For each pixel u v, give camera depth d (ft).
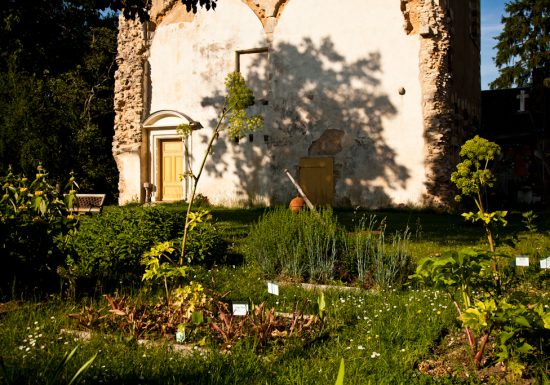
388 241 34.50
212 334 14.79
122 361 12.55
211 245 26.68
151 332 14.88
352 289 21.48
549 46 99.60
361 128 60.18
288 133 63.05
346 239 26.13
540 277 16.30
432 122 57.62
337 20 61.72
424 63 58.29
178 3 68.49
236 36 65.72
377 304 18.49
